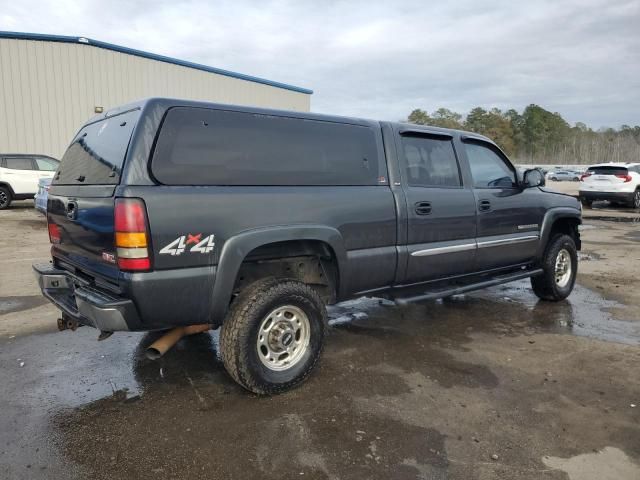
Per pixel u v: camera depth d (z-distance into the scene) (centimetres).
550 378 375
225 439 286
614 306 582
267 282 338
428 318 525
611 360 412
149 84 2069
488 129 9656
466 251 468
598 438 292
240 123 331
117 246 283
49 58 1844
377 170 404
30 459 265
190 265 300
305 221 348
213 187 310
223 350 328
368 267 391
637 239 1124
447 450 277
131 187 281
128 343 437
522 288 672
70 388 350
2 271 717
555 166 7806
